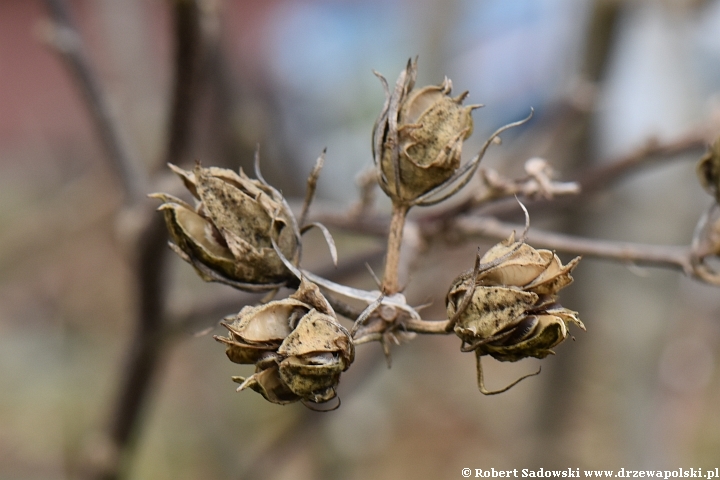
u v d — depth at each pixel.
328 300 0.44
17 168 1.30
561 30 0.77
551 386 0.82
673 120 0.71
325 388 0.43
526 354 0.43
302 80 0.99
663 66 0.71
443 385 1.26
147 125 0.68
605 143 0.72
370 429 0.92
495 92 0.86
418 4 0.82
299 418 0.72
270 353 0.44
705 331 1.21
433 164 0.44
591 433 0.88
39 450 1.08
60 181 1.19
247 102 0.61
